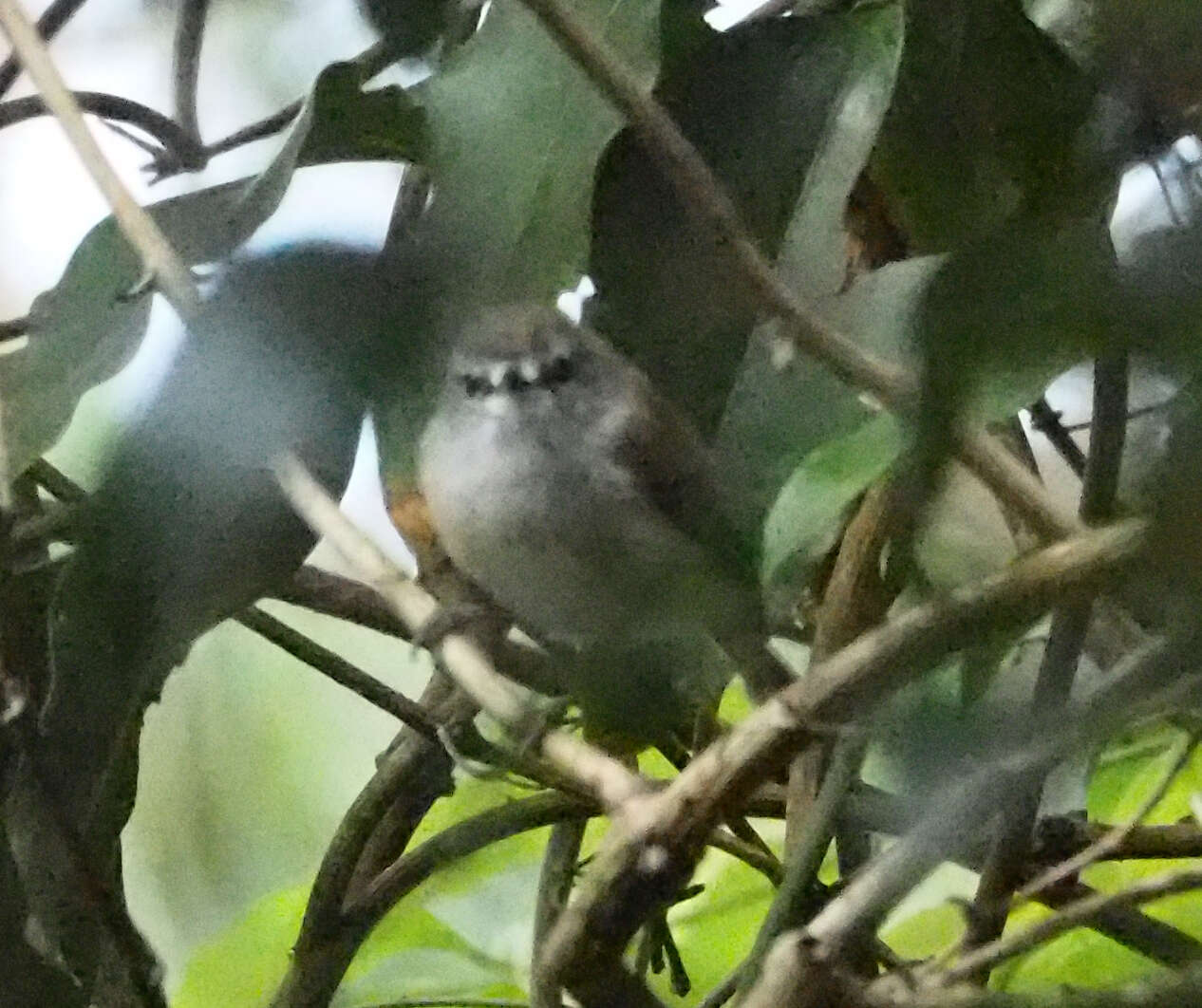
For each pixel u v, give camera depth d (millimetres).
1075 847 2607
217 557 2168
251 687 4141
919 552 2322
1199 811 2572
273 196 2086
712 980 3387
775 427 2066
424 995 3254
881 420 1673
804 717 1683
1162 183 1844
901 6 2139
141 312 2227
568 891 3094
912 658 1625
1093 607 2262
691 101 2281
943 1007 1631
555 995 1990
